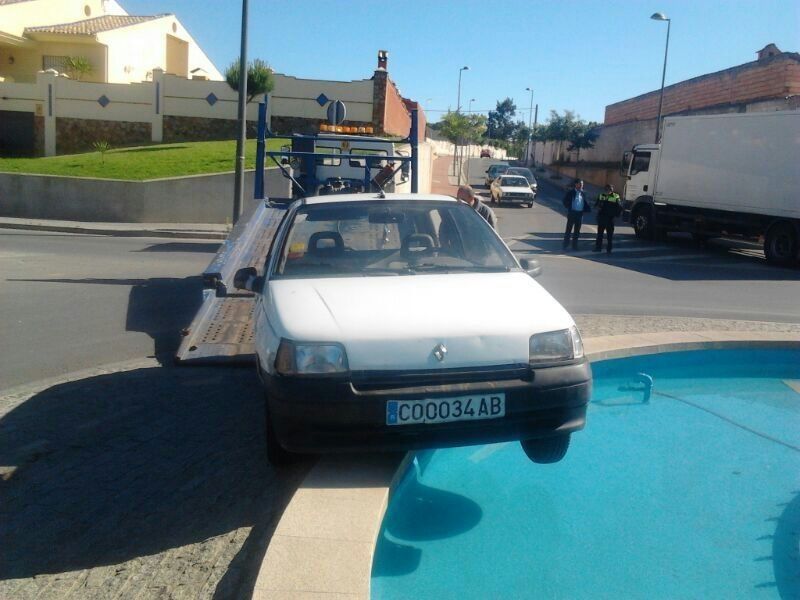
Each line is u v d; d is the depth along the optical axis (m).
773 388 7.21
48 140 30.97
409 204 5.61
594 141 52.47
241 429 5.36
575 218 19.62
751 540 4.19
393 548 4.04
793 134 17.78
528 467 5.16
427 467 5.14
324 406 3.84
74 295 10.70
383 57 31.38
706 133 20.56
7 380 6.66
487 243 5.39
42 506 4.20
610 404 6.62
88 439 5.19
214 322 7.96
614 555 4.01
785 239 17.89
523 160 73.38
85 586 3.43
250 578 3.40
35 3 34.44
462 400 3.88
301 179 14.59
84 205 22.98
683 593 3.66
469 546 4.08
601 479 4.97
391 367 3.90
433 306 4.25
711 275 15.44
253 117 30.45
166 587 3.39
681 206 21.73
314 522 3.64
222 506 4.17
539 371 4.02
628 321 9.20
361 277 4.80
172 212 22.97
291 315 4.20
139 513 4.11
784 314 10.85
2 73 34.19
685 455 5.43
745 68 31.11
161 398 6.07
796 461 5.36
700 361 7.59
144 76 36.50
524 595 3.63
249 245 9.53
